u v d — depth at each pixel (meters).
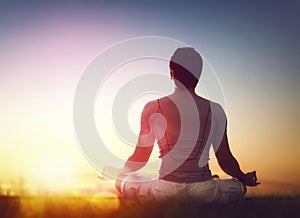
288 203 2.44
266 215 2.31
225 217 2.29
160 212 2.32
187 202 2.46
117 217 2.33
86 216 2.34
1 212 2.31
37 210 2.36
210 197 2.71
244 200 2.68
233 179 2.79
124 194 2.80
